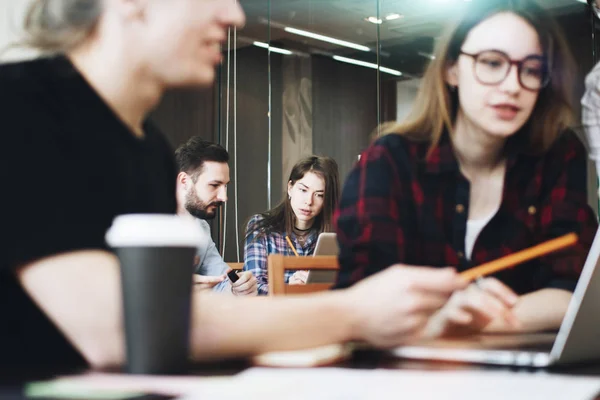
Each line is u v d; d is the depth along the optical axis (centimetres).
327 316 76
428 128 169
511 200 170
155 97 94
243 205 529
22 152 77
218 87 524
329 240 260
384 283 77
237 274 295
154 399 49
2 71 84
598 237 71
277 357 73
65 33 89
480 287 101
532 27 172
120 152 90
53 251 73
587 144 263
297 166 376
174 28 88
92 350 69
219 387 51
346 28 524
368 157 165
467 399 47
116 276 72
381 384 51
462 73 171
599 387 53
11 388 55
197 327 72
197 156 346
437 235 165
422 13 496
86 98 87
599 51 473
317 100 529
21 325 80
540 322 116
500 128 166
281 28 536
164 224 58
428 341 89
